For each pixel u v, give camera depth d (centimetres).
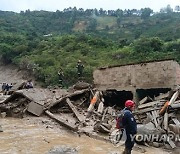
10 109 1664
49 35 9525
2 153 984
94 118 1598
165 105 1462
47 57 6206
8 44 7656
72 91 1973
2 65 7081
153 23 11450
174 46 5059
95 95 1817
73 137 1284
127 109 933
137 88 1792
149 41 5253
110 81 1917
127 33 10269
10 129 1348
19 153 994
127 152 930
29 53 6894
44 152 1018
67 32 11038
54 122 1502
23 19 12188
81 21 12812
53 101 1708
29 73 5981
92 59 5591
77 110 1712
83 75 4375
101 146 1162
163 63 1705
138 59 4869
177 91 1563
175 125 1318
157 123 1383
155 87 1723
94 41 6662
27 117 1590
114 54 5466
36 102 1659
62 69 5003
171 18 11769
